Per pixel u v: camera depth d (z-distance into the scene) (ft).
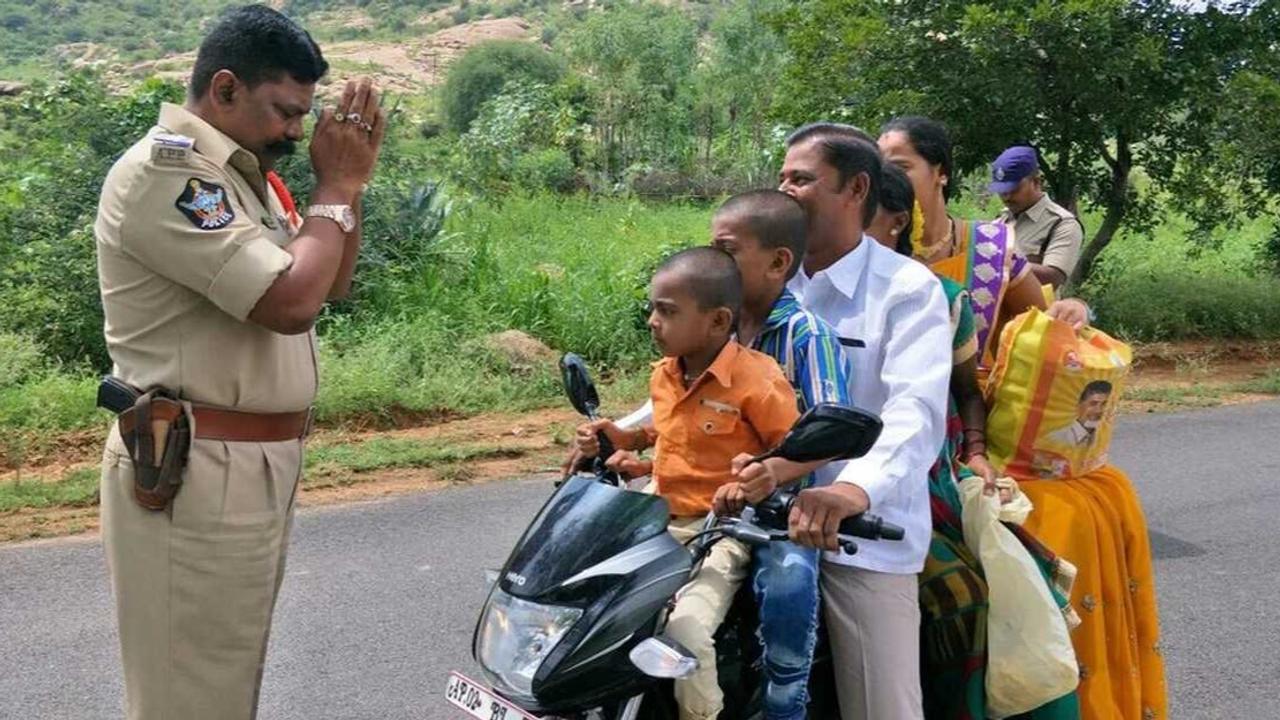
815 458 8.50
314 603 17.90
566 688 8.43
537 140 79.10
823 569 9.89
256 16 9.66
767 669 9.18
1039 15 36.86
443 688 15.35
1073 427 11.51
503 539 20.79
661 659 8.25
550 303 35.78
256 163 9.89
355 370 28.91
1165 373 37.81
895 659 9.81
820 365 9.76
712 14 241.14
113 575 10.09
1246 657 16.79
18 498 22.36
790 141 10.71
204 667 10.10
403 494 23.30
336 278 10.44
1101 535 11.55
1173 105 40.70
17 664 15.80
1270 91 37.65
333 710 14.74
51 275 31.40
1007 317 13.23
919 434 9.55
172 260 9.37
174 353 9.69
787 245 9.89
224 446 9.85
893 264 10.37
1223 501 23.67
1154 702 12.21
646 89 86.63
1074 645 11.46
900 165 12.71
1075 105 39.75
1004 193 22.18
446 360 31.53
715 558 9.31
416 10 297.94
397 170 43.88
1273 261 50.78
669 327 9.45
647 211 60.49
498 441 26.96
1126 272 48.16
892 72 39.73
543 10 278.05
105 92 42.09
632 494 9.16
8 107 50.60
